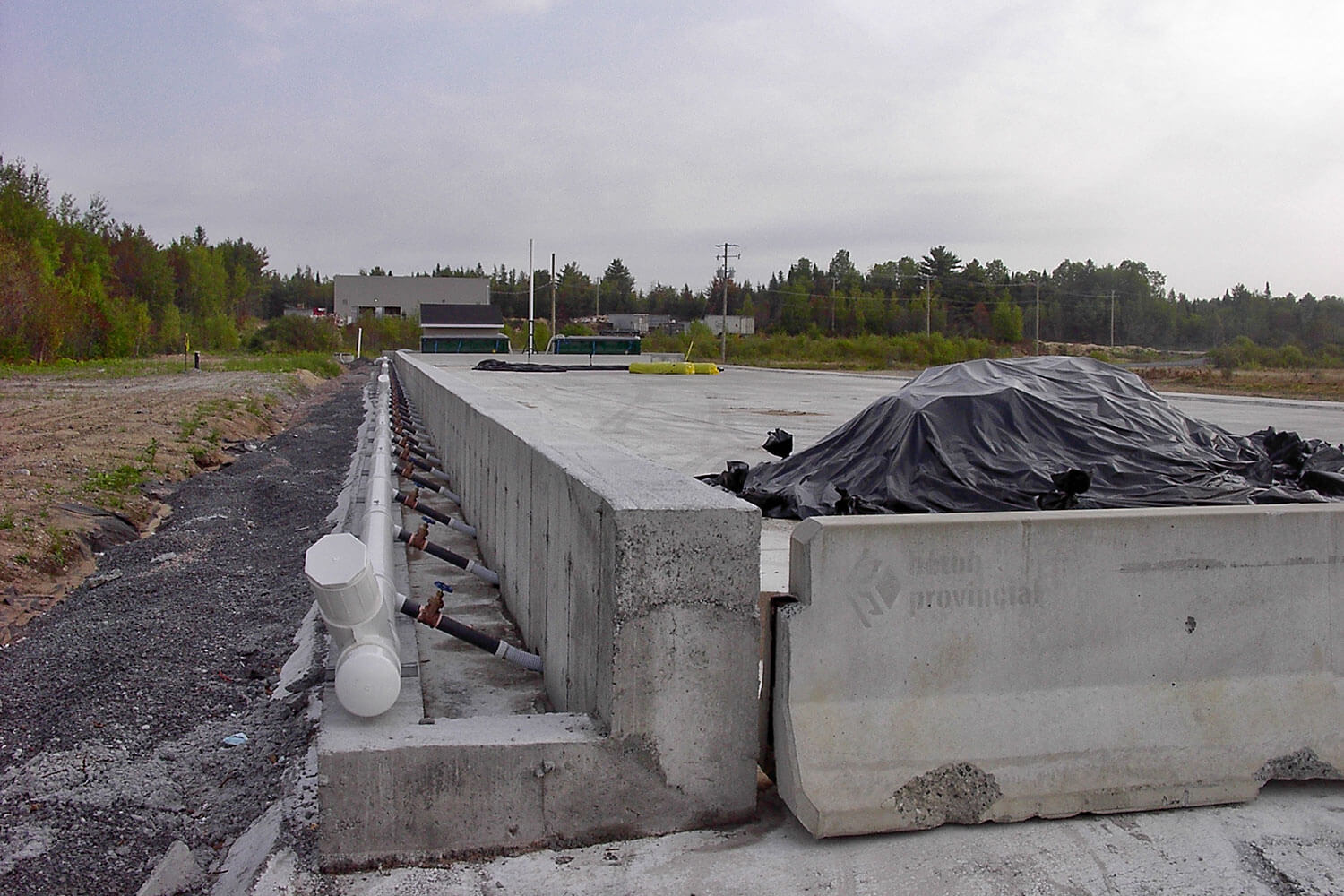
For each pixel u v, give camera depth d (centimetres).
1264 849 380
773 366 7744
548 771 378
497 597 771
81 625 764
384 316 12775
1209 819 405
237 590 867
